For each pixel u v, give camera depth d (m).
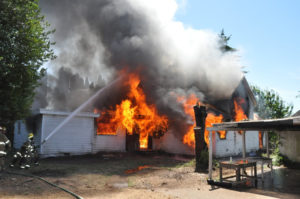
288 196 6.11
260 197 5.98
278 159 12.53
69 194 5.88
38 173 8.58
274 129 7.21
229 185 7.05
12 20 9.39
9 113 9.91
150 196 5.98
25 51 9.55
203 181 7.96
